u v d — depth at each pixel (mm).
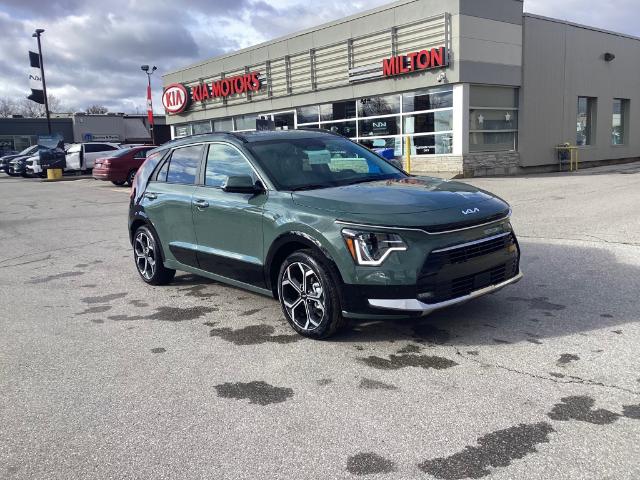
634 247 7312
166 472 2969
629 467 2807
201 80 28391
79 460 3123
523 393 3621
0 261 9117
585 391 3600
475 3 17000
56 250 9859
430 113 18266
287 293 4945
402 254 4180
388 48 18953
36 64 32094
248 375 4145
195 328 5277
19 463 3123
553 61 19562
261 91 24781
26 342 5094
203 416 3555
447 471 2854
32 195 20531
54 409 3742
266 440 3234
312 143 5867
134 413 3633
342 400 3676
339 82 20953
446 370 4035
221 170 5750
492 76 17625
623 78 22938
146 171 6988
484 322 4934
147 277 7078
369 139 20469
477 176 17812
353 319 4676
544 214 10211
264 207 5016
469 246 4395
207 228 5750
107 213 14609
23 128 56781
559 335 4547
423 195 4668
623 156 23641
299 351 4562
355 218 4336
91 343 5000
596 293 5570
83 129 57594
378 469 2902
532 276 6285
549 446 3018
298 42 22375
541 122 19484
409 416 3418
